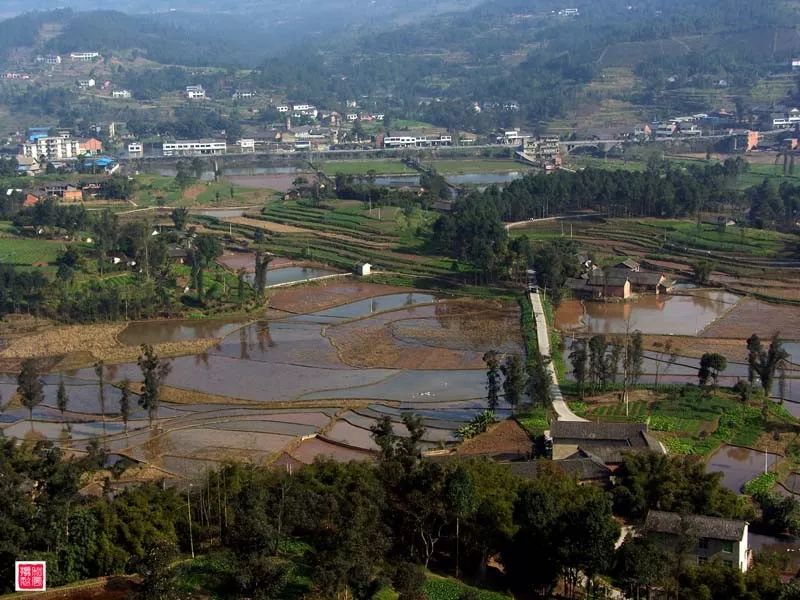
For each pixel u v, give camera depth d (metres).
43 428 187.38
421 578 112.81
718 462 167.50
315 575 108.75
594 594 117.75
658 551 115.06
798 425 181.50
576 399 197.88
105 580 116.44
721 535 122.56
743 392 192.88
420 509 123.44
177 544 122.88
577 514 117.31
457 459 150.62
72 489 133.75
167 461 169.12
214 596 110.69
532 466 149.38
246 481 132.38
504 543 122.12
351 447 174.25
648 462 145.75
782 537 142.25
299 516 123.00
